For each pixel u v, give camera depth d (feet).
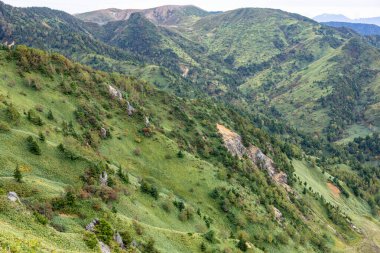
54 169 328.70
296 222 581.12
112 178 360.07
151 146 535.19
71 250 176.55
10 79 485.15
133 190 374.02
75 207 240.94
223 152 650.43
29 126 392.68
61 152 356.38
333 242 606.96
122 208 309.22
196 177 512.63
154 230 284.20
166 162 519.60
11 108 386.52
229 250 315.37
